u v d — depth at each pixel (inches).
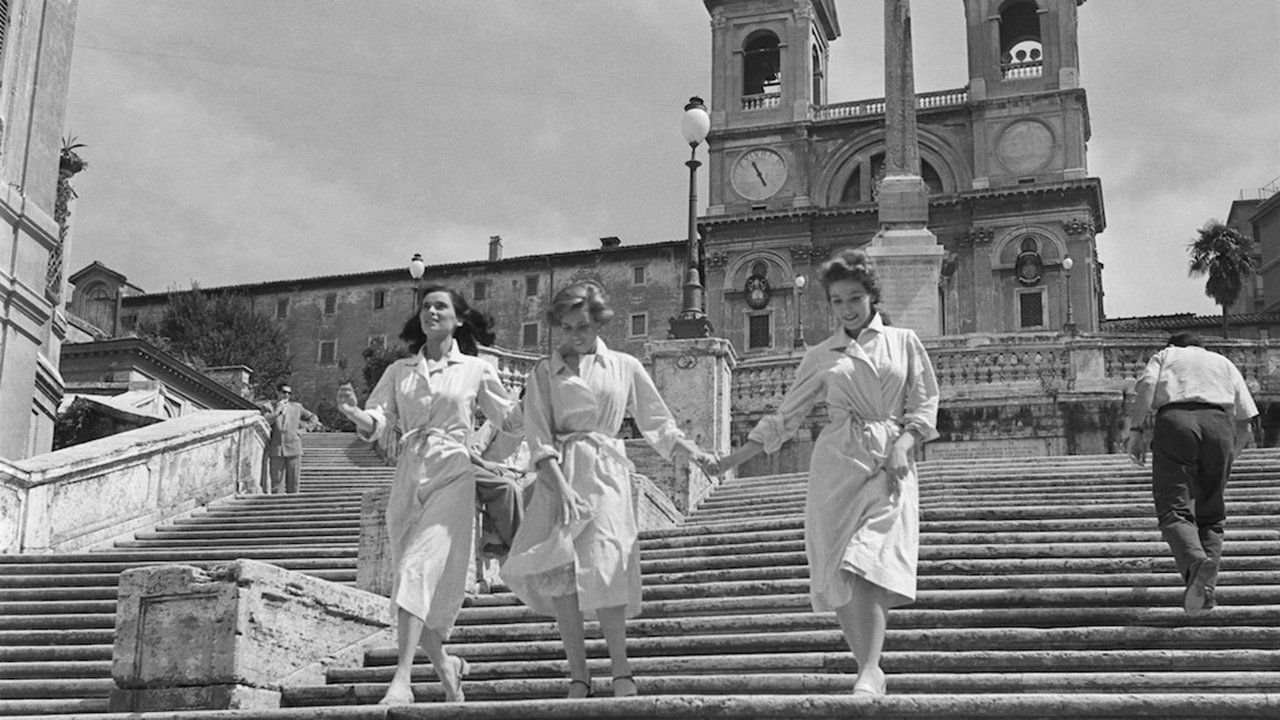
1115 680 257.4
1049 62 2642.7
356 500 694.5
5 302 867.4
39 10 925.8
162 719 273.4
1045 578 369.7
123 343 1892.2
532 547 268.5
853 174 2765.7
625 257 2910.9
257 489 764.6
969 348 1114.1
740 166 2760.8
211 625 312.7
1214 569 315.9
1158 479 340.5
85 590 480.4
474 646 352.2
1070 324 1375.5
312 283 3191.4
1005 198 2576.3
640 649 340.8
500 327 3006.9
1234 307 3171.8
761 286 2682.1
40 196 918.4
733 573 417.4
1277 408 1091.3
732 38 2839.6
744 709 235.9
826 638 328.2
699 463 268.4
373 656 360.2
